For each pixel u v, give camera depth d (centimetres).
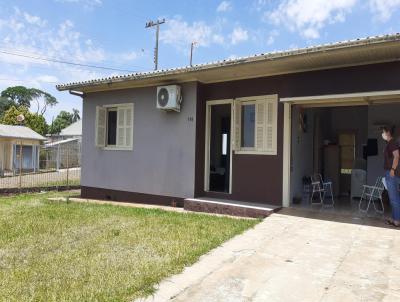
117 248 523
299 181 874
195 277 411
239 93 853
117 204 958
